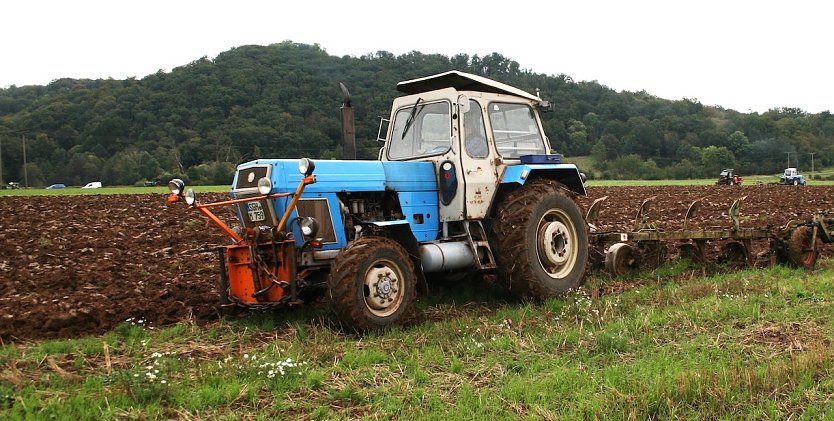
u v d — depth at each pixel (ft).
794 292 23.84
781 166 288.92
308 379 15.43
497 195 24.91
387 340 18.97
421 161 24.38
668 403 13.38
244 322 21.24
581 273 25.89
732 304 21.70
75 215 59.41
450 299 25.04
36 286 27.45
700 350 17.39
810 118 373.20
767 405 13.55
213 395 14.43
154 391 14.48
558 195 25.14
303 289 21.45
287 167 20.85
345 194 22.03
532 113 27.12
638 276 29.22
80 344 18.61
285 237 20.51
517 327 20.15
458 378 15.76
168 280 28.25
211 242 42.37
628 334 18.90
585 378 15.26
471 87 25.39
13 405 13.80
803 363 15.34
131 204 72.02
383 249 20.34
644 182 192.85
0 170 200.03
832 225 31.12
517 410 13.73
